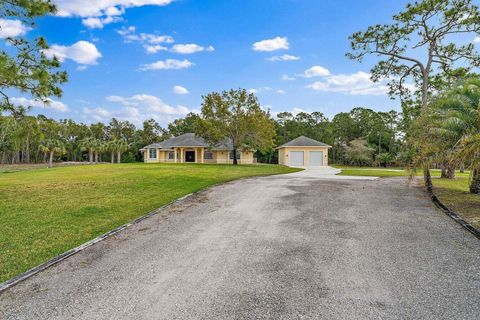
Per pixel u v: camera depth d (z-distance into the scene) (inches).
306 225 257.6
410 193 430.0
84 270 166.9
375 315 121.0
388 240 218.4
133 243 212.7
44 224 258.1
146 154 1653.5
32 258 183.5
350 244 209.0
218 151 1496.1
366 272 162.9
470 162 327.3
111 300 134.2
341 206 334.3
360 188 473.4
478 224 259.6
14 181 560.4
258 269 167.0
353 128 1985.7
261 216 289.1
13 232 234.5
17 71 291.9
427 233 236.4
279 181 568.4
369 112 1979.6
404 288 144.6
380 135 1860.2
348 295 137.6
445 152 362.9
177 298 135.6
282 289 143.5
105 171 764.0
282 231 239.9
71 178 595.5
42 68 310.2
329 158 2039.9
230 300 133.4
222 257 185.6
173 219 279.1
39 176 671.1
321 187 479.5
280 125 2225.6
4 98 311.3
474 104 354.9
